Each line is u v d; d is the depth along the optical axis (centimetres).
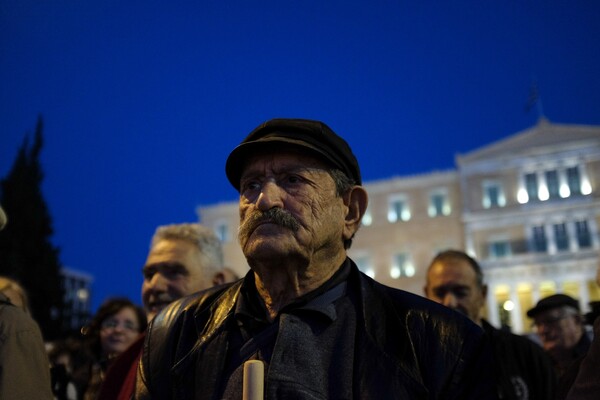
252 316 194
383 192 4384
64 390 470
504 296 3894
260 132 203
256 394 149
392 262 4219
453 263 386
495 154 4144
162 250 327
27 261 3180
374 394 171
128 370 299
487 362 188
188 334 205
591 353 190
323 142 202
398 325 189
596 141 3966
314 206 192
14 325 240
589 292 3728
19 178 3362
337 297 196
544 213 3941
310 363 174
